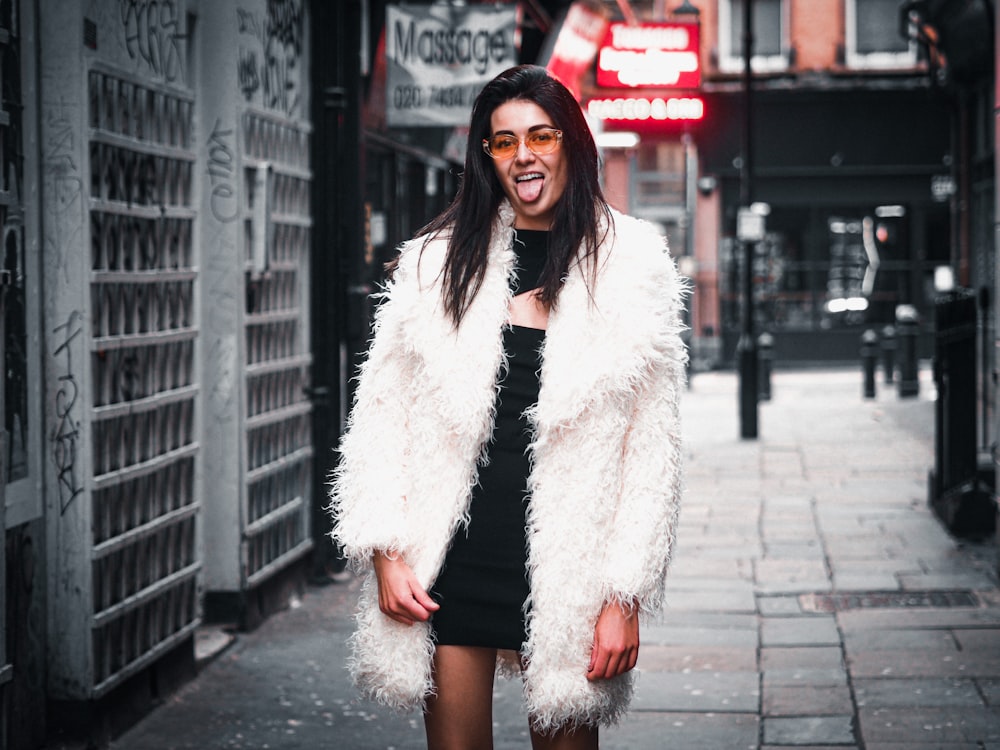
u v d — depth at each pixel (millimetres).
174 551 5480
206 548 6484
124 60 4980
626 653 2762
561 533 2754
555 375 2754
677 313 2844
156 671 5336
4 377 4320
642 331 2760
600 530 2768
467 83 8453
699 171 27438
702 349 27328
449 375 2797
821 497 10656
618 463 2785
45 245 4625
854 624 6516
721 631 6445
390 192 9961
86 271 4625
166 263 5391
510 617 2809
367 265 8227
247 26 6504
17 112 4422
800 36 27188
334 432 7562
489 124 2896
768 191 27438
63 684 4707
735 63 27234
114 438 4902
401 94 8484
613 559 2754
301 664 5934
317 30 7527
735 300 27672
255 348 6711
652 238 2863
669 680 5621
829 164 27203
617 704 2869
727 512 10008
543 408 2754
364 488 2848
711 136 27344
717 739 4840
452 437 2814
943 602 6965
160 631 5348
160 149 5277
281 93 7043
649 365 2787
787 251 27656
